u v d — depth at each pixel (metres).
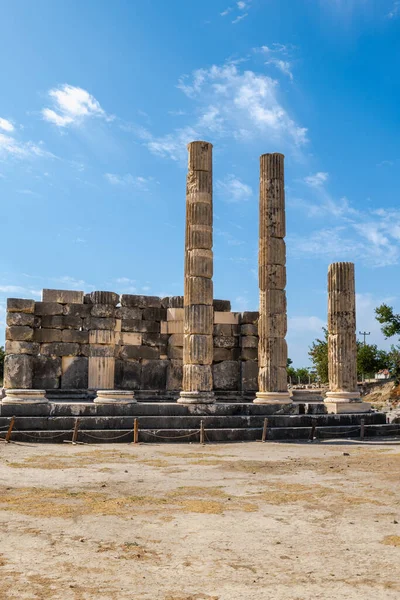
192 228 27.41
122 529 9.63
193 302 26.83
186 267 27.34
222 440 23.41
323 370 69.31
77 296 31.62
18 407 22.78
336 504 11.67
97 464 16.52
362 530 9.74
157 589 7.00
